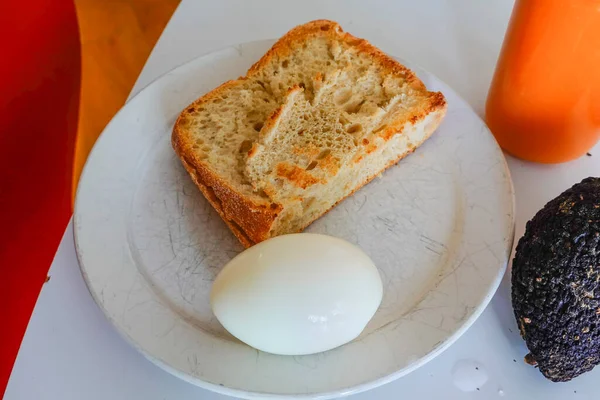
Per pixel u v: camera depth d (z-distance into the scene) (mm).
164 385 231
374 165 276
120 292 241
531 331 222
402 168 282
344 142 271
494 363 235
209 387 215
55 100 333
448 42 335
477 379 232
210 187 269
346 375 219
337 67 297
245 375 219
